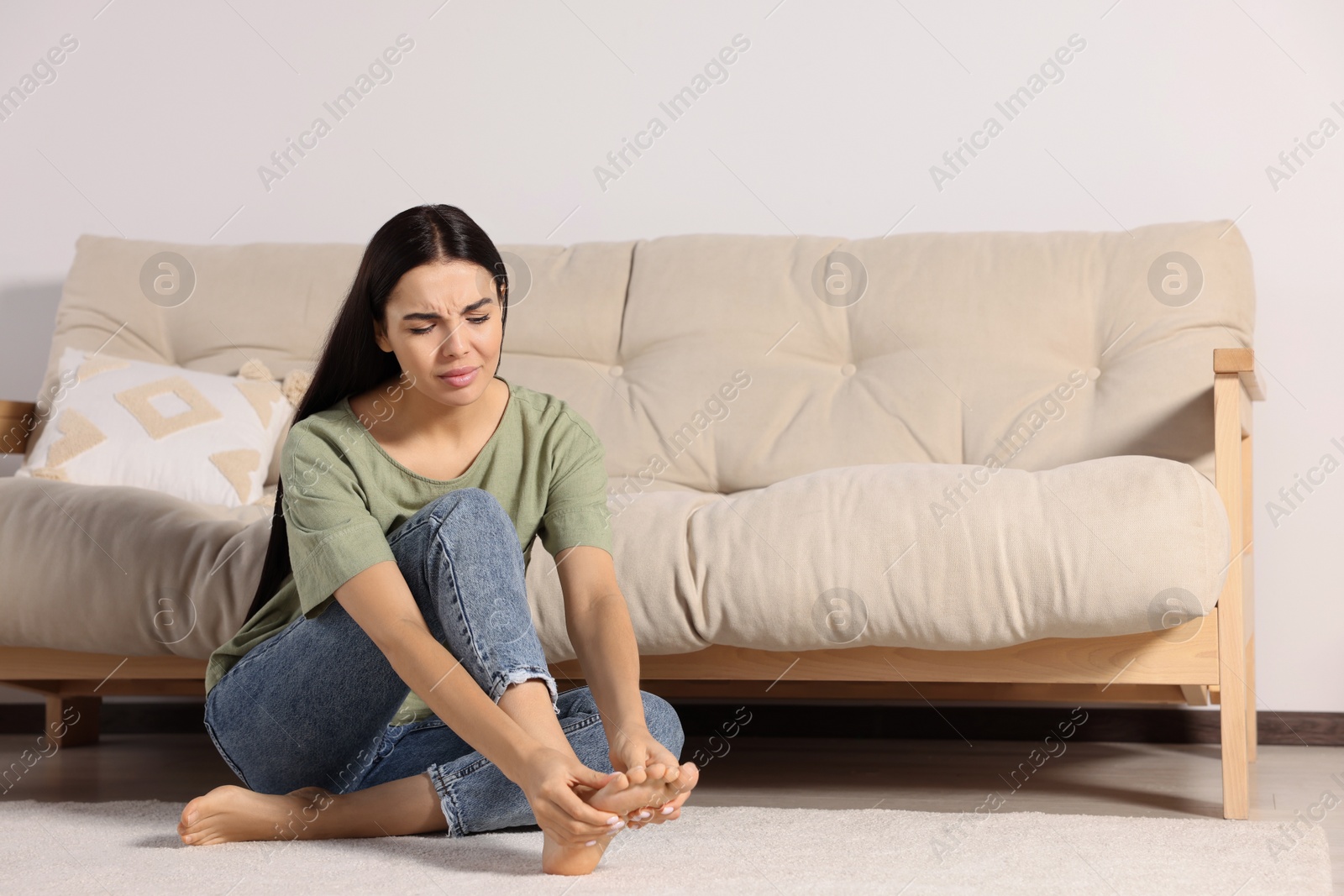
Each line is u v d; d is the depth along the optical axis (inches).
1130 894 38.4
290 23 96.5
